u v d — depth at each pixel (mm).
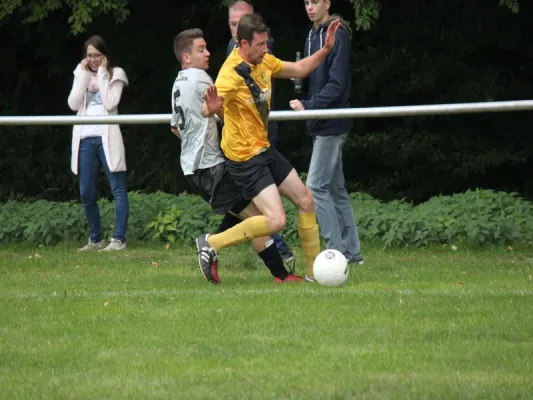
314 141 34594
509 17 55688
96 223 42625
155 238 43625
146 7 57219
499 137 57500
